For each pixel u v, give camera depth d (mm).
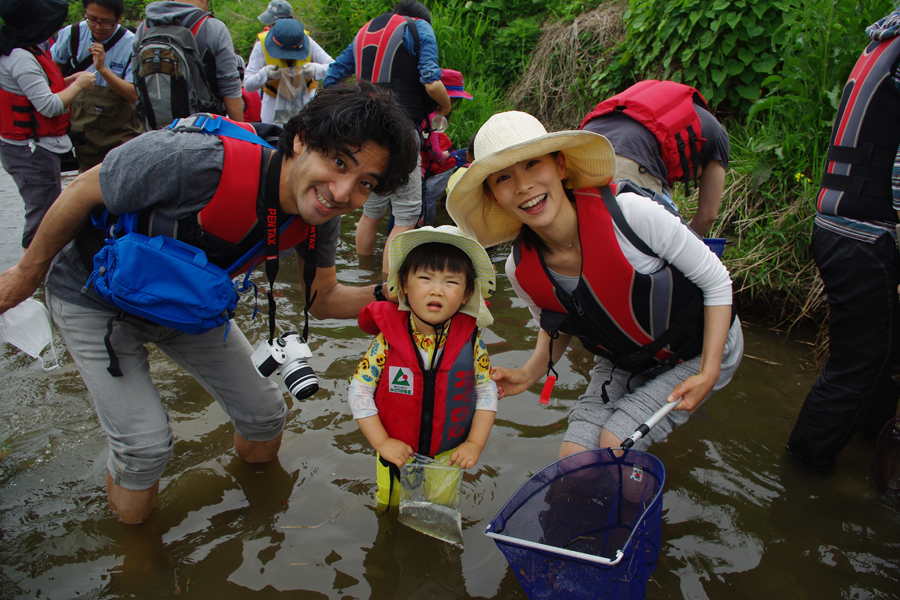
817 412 2715
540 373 2721
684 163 3100
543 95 7062
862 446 2996
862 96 2416
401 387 2330
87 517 2529
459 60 7781
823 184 2609
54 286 2217
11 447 2957
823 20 4234
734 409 3279
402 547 2418
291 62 5672
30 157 4488
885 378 2576
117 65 5273
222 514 2570
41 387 3443
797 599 2184
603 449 2072
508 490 2717
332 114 1826
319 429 3117
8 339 2391
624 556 1738
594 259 2184
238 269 2236
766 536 2457
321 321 4176
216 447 2990
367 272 4902
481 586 2242
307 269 2344
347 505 2631
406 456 2301
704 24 5188
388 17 4438
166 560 2334
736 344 2465
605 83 6473
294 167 1966
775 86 4980
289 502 2643
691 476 2795
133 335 2268
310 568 2312
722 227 4492
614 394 2562
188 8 4508
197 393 3428
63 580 2236
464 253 2307
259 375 2604
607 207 2156
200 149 1952
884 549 2387
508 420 3205
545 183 2105
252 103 6430
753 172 4465
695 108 3266
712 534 2473
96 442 3006
